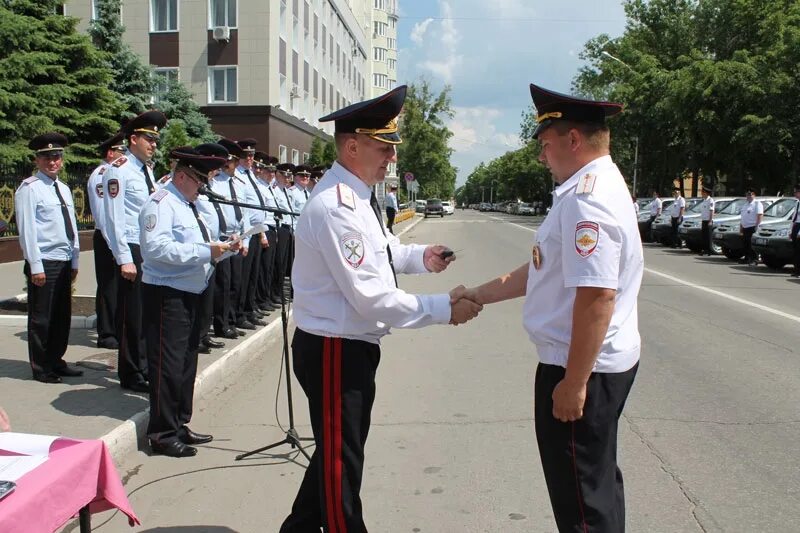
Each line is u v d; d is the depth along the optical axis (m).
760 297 11.09
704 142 29.59
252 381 6.37
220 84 27.58
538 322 2.53
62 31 18.73
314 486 3.11
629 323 2.51
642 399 5.63
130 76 22.05
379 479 4.16
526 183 78.62
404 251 3.35
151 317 4.55
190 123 23.69
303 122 32.22
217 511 3.79
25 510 2.18
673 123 30.92
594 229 2.28
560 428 2.48
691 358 6.99
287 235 10.42
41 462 2.48
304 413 5.46
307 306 2.82
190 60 27.41
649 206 25.77
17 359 6.40
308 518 3.14
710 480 4.07
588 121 2.46
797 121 25.53
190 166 4.63
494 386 6.06
